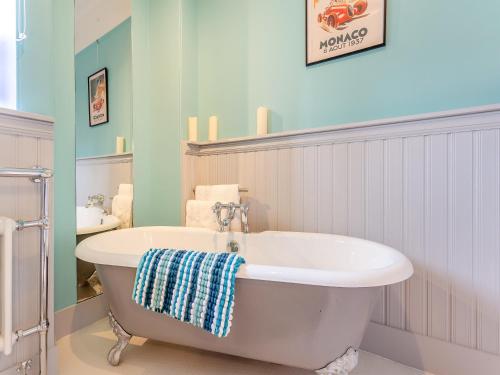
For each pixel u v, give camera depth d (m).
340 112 1.53
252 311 0.97
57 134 1.49
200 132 2.08
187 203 1.83
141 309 1.13
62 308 1.51
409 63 1.33
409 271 0.91
